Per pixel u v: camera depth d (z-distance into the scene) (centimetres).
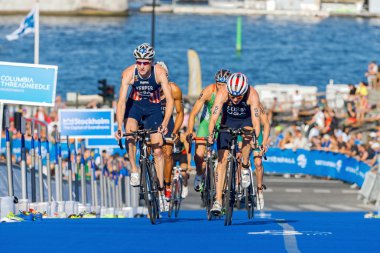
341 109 7788
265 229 1912
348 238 1700
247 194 2267
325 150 6638
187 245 1562
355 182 6131
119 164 4697
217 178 2075
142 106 2128
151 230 1845
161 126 2073
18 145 5647
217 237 1694
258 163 2425
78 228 1870
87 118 4025
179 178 2695
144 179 2062
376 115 7319
